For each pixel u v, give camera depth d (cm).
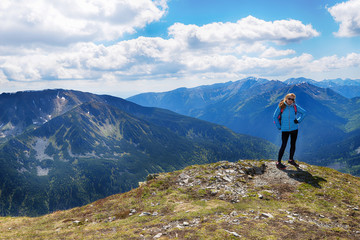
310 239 855
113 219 1527
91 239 1124
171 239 947
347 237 873
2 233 1605
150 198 1731
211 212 1272
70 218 1725
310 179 1625
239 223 1045
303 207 1229
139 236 1057
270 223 1026
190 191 1720
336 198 1327
